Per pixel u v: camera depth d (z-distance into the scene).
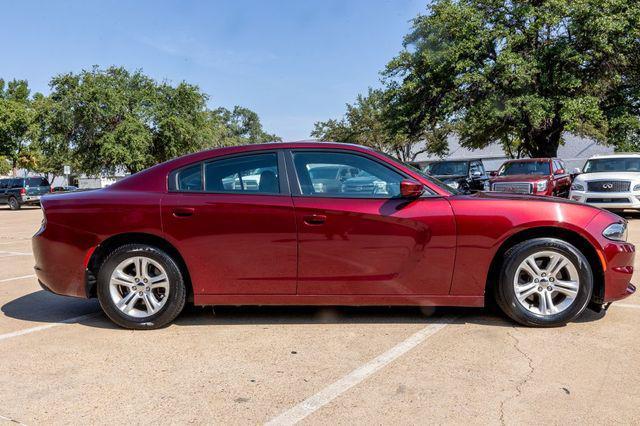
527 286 4.20
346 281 4.20
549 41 21.72
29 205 27.64
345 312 4.75
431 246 4.14
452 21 22.12
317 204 4.20
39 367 3.53
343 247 4.17
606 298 4.20
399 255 4.16
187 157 4.50
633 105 22.98
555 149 25.05
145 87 32.53
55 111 29.97
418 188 4.05
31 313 4.95
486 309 4.77
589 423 2.67
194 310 4.91
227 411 2.86
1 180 28.05
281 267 4.22
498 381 3.19
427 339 3.98
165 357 3.69
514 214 4.13
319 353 3.72
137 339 4.10
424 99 23.84
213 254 4.24
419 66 23.72
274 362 3.56
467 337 4.01
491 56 22.50
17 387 3.21
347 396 3.02
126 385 3.22
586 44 21.12
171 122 31.52
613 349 3.70
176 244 4.24
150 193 4.36
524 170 15.26
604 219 4.23
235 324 4.45
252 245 4.22
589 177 12.88
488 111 21.55
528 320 4.18
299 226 4.18
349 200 4.23
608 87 22.83
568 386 3.10
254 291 4.27
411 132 25.17
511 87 21.53
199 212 4.24
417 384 3.17
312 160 4.39
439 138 36.69
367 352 3.73
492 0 22.20
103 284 4.31
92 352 3.81
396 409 2.85
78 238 4.34
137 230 4.26
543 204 4.20
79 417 2.81
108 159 30.28
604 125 22.47
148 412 2.86
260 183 4.35
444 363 3.49
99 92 29.83
